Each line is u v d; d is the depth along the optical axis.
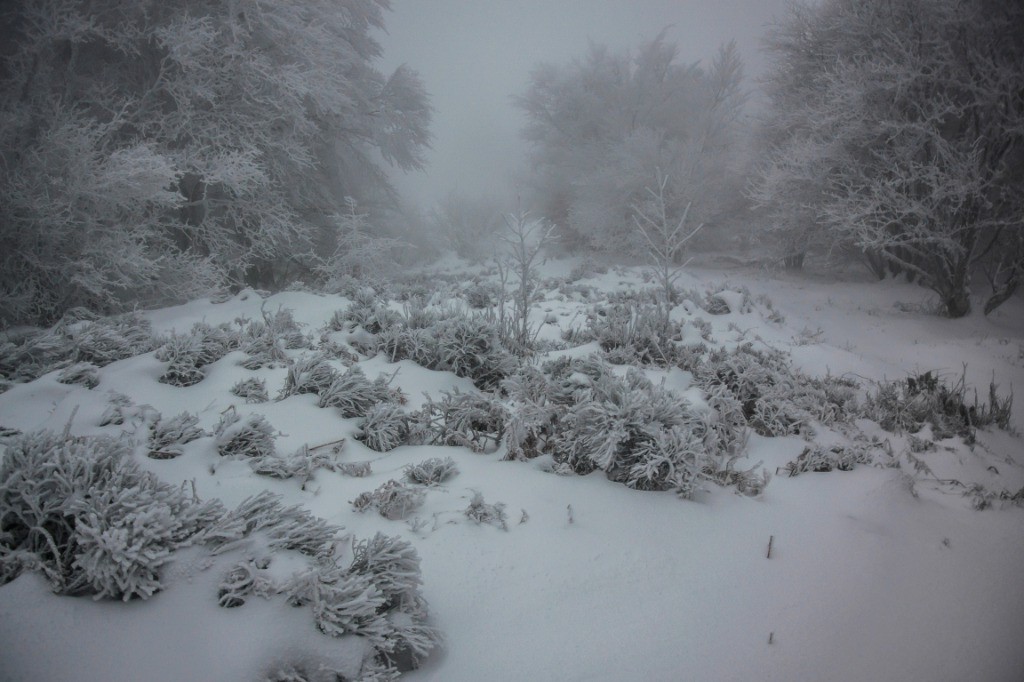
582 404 4.10
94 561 2.12
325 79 13.65
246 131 12.75
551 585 2.78
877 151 13.84
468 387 5.67
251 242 13.99
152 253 10.09
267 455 3.71
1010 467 5.58
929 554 3.46
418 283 14.77
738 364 6.36
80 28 10.48
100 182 8.60
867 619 2.76
